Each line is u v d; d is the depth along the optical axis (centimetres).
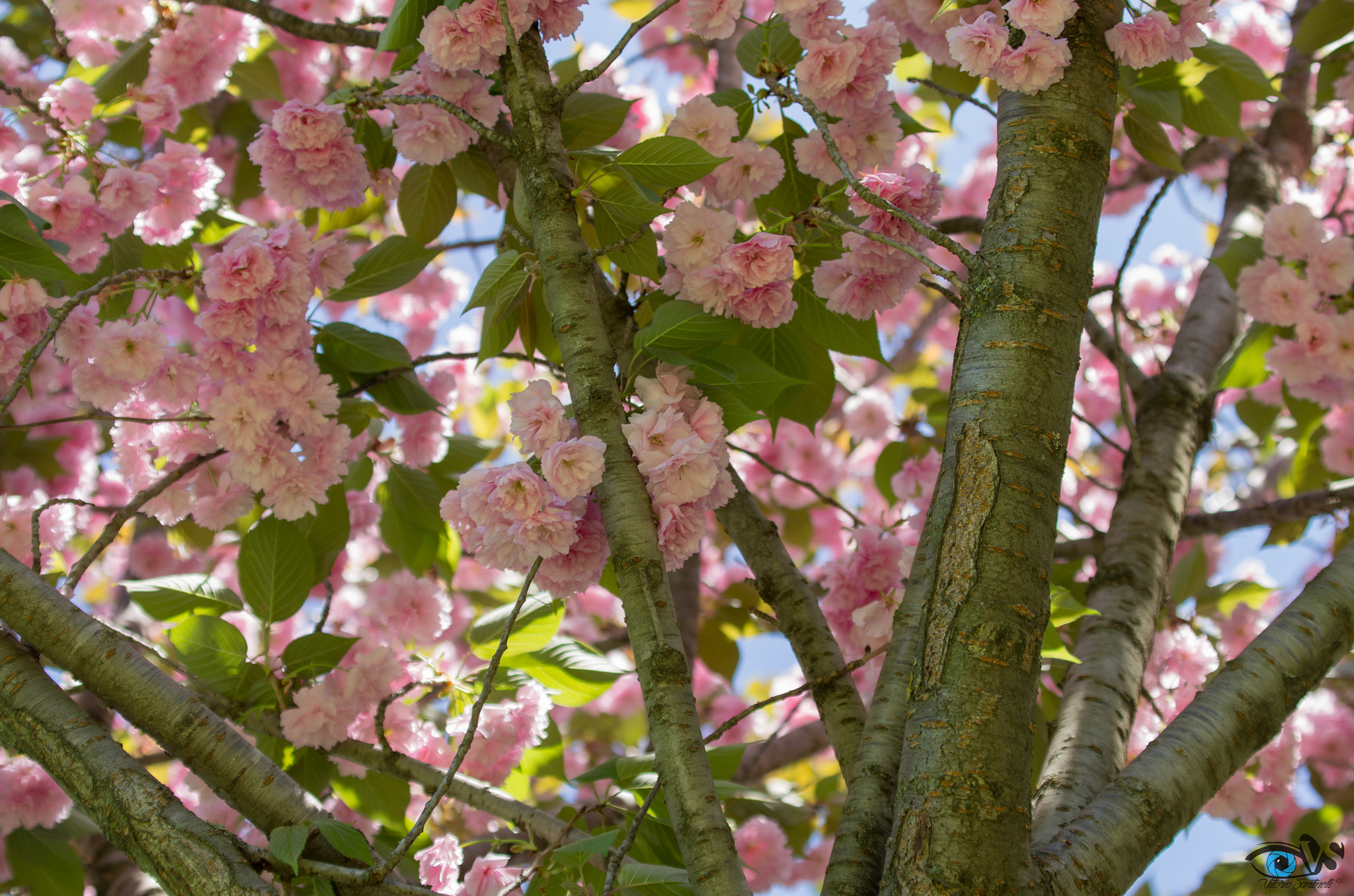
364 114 218
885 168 197
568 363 143
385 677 223
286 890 126
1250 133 383
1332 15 302
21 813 243
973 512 115
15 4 363
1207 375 286
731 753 209
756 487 481
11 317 192
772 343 202
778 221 197
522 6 160
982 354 125
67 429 376
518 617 229
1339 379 268
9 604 140
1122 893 116
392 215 393
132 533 388
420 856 201
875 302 182
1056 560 296
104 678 139
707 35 176
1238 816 312
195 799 301
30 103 232
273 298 194
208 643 211
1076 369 127
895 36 189
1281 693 138
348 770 231
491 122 208
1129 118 253
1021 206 134
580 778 213
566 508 134
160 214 246
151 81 283
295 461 208
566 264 149
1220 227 355
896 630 150
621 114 220
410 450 297
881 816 124
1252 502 454
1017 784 104
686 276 162
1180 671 284
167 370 202
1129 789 125
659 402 146
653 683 121
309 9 365
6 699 136
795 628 177
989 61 146
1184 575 296
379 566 366
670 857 190
